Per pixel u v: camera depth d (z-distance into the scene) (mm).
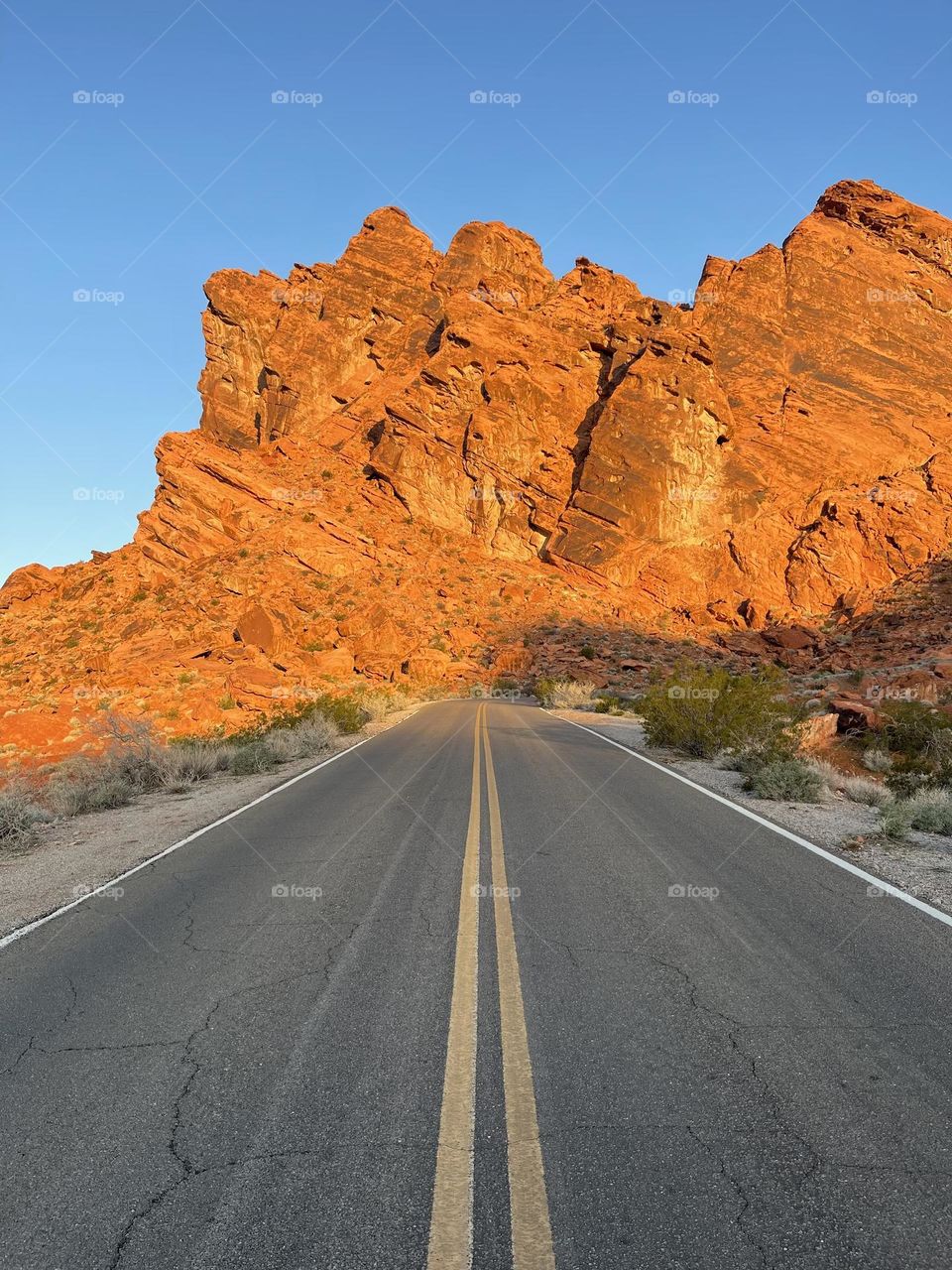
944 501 72312
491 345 83562
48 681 46969
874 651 52719
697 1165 2445
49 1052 3336
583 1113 2760
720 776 12195
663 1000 3750
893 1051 3234
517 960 4301
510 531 79062
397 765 14008
